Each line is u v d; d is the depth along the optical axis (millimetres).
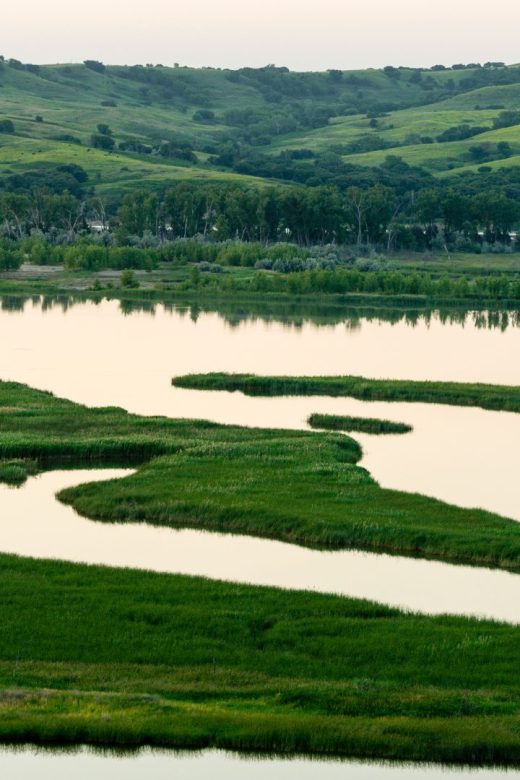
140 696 87688
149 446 171875
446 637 100812
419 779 80625
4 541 130250
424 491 153375
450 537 129750
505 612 110438
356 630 102188
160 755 82688
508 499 150250
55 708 85500
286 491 147500
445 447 181625
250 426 192625
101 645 97875
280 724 83875
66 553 126500
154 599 108750
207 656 96250
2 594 108938
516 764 82312
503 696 89250
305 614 106062
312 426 195125
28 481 158375
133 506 141250
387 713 86688
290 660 95812
